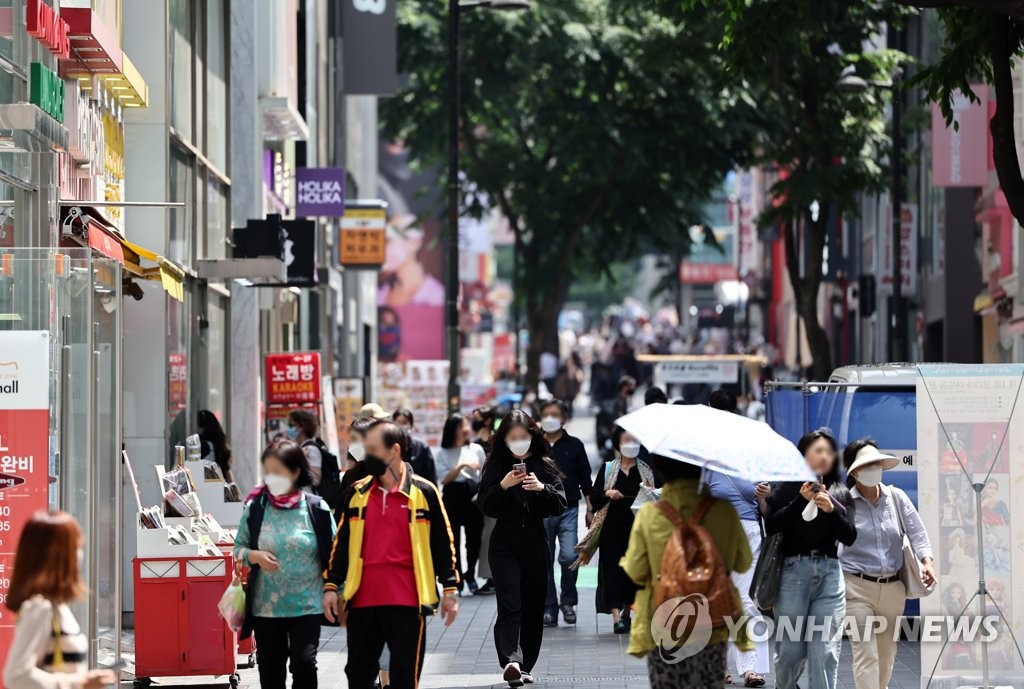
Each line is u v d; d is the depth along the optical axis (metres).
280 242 65.38
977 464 38.53
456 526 58.38
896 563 35.09
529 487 39.84
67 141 40.81
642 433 29.34
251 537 31.61
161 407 54.91
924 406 38.50
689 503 29.28
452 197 92.00
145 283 54.97
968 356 125.19
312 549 31.69
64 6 43.56
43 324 35.44
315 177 96.56
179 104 60.47
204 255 65.19
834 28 92.69
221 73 72.69
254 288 75.25
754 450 29.03
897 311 102.88
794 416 50.34
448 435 60.41
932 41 123.25
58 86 41.62
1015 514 38.41
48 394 34.53
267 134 86.88
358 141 155.00
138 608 40.12
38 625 23.27
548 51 117.88
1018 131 82.69
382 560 31.33
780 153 113.50
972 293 124.69
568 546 51.38
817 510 32.91
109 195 50.72
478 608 55.94
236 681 40.41
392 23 112.44
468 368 195.62
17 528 34.19
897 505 35.50
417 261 197.12
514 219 132.75
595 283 140.62
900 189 105.25
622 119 121.31
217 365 70.19
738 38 53.78
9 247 37.78
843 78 92.19
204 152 66.38
